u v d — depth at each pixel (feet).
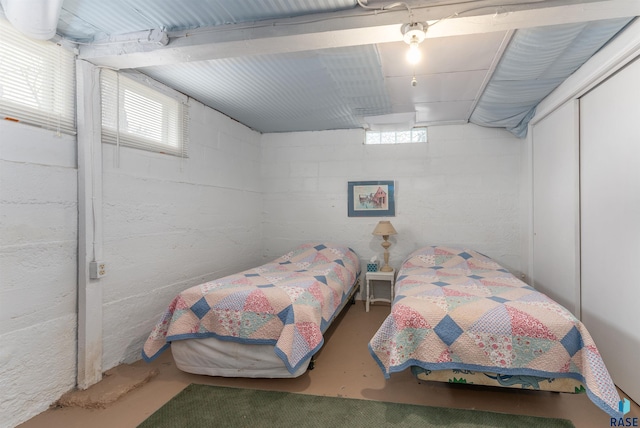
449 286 8.25
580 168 8.34
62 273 6.56
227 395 6.75
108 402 6.40
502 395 6.73
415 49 5.90
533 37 6.48
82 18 6.11
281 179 14.47
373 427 5.74
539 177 10.84
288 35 6.01
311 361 7.79
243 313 7.23
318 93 9.91
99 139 7.18
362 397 6.68
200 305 7.47
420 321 6.46
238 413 6.15
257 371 7.22
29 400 5.96
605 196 7.30
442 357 6.25
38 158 6.15
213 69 8.28
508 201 12.57
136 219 8.17
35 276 6.07
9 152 5.69
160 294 8.90
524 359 6.02
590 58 7.36
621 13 5.28
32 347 6.01
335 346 9.20
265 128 13.83
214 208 11.25
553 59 7.43
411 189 13.35
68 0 5.57
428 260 11.52
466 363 6.21
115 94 7.68
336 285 9.56
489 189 12.73
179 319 7.45
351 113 11.85
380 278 12.41
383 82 9.11
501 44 7.00
